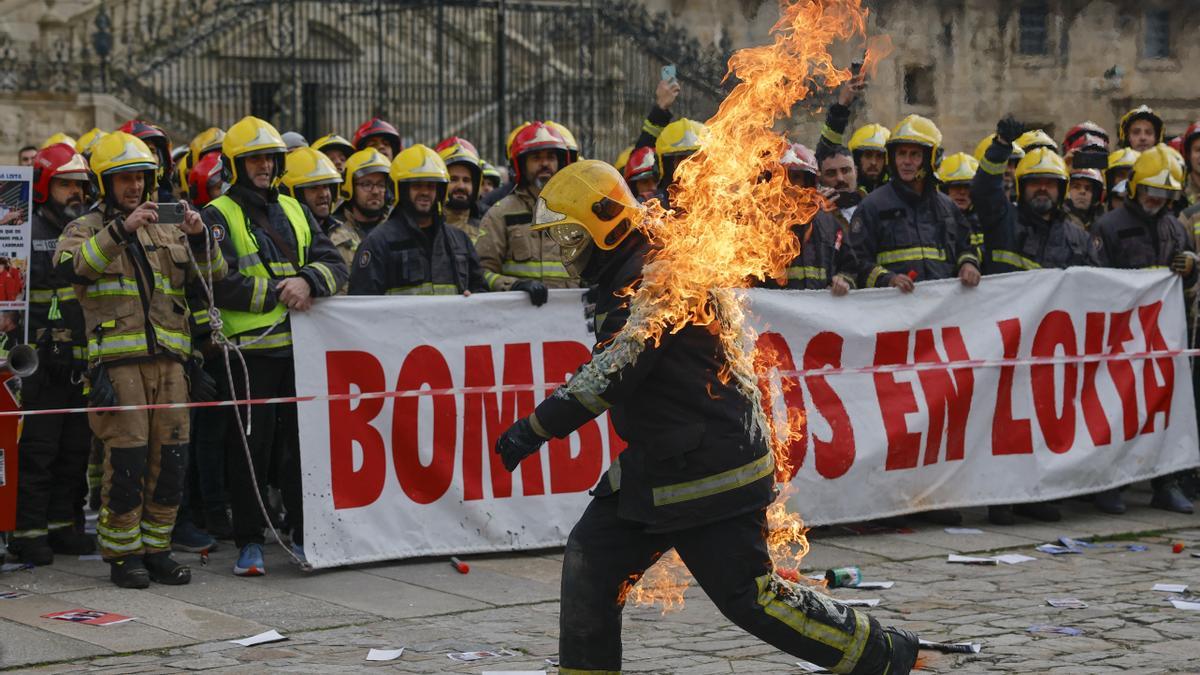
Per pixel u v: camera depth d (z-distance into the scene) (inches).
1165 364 404.2
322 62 1007.0
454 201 390.9
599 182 194.1
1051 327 385.1
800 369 354.0
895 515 364.5
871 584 299.1
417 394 323.0
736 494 190.5
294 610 278.7
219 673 234.8
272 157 318.7
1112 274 394.9
